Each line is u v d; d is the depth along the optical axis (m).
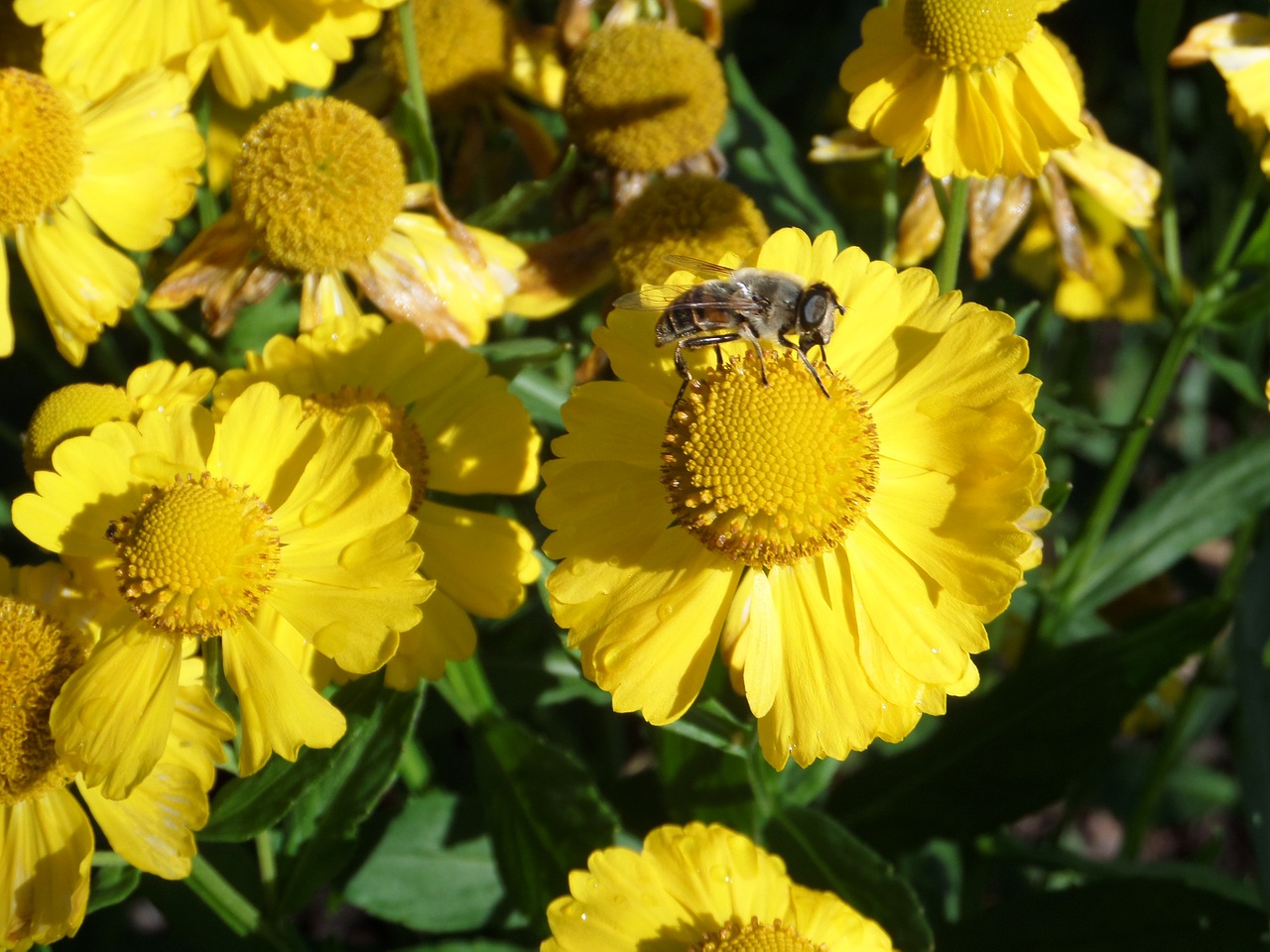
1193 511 0.21
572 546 0.15
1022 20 0.16
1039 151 0.16
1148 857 0.29
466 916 0.19
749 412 0.15
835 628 0.15
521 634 0.21
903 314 0.15
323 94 0.24
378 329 0.17
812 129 0.28
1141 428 0.18
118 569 0.15
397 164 0.18
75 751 0.14
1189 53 0.19
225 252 0.18
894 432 0.15
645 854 0.16
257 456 0.15
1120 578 0.21
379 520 0.15
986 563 0.14
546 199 0.22
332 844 0.17
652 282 0.18
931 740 0.20
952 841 0.21
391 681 0.16
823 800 0.20
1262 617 0.20
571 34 0.21
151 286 0.20
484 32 0.21
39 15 0.19
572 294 0.19
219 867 0.18
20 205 0.18
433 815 0.19
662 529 0.15
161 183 0.18
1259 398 0.19
